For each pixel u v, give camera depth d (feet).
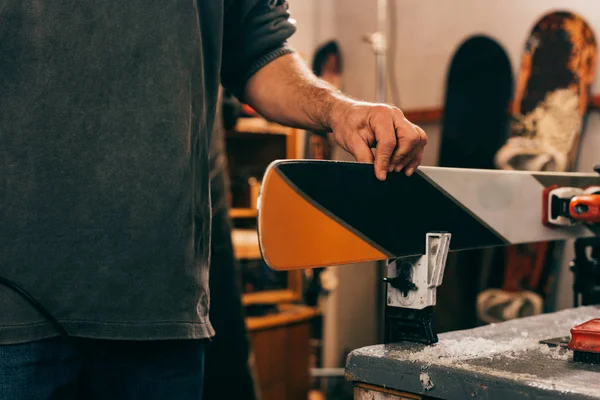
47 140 2.77
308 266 2.62
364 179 2.87
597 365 2.54
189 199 2.94
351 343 12.12
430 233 2.98
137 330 2.86
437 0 11.10
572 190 3.84
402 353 2.71
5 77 2.72
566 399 2.17
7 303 2.70
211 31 3.21
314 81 3.50
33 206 2.74
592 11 9.09
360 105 3.08
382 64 10.76
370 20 12.08
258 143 11.18
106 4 2.84
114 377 3.04
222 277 6.61
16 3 2.73
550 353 2.75
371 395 2.72
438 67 11.10
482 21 10.48
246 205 10.46
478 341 2.93
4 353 2.70
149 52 2.89
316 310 11.00
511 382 2.31
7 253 2.71
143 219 2.85
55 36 2.78
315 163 2.68
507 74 9.80
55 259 2.77
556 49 9.22
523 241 3.66
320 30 12.64
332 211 2.73
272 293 10.14
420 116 11.12
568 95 9.04
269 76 3.58
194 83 3.02
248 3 3.49
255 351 9.25
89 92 2.82
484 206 3.42
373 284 11.78
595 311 3.89
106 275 2.83
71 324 2.81
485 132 9.89
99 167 2.82
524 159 9.36
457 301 9.84
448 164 10.27
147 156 2.86
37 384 2.78
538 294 9.03
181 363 3.13
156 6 2.91
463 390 2.41
